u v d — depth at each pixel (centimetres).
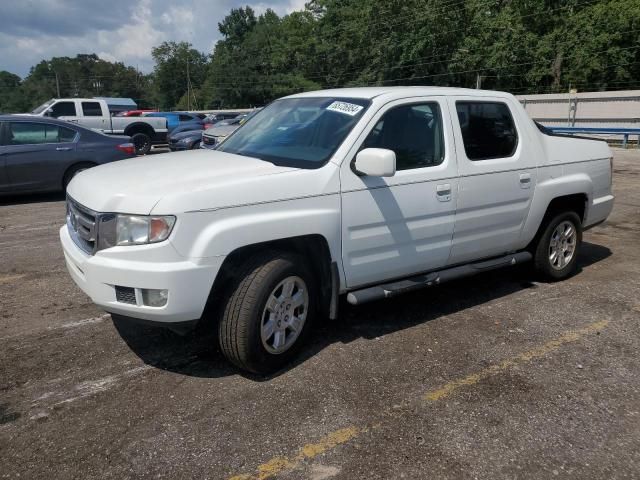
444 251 439
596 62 3922
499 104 479
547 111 3284
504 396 338
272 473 267
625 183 1242
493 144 466
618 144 2405
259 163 380
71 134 1007
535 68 4175
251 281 338
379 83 4803
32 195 1080
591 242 729
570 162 532
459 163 434
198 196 320
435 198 418
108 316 453
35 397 331
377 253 397
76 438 292
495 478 266
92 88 12825
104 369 366
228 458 277
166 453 280
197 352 391
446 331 431
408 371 367
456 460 278
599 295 517
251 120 487
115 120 1864
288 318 364
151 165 390
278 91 7144
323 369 368
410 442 292
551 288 537
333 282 377
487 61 4234
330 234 367
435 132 429
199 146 1552
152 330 427
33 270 575
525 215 493
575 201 554
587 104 3069
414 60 4469
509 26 4178
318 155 383
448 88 457
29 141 968
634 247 703
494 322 450
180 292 316
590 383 355
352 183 375
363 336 420
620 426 310
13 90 12612
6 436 293
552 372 369
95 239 328
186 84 10844
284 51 7206
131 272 315
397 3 4466
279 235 344
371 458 279
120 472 266
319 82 6500
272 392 338
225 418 311
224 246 324
